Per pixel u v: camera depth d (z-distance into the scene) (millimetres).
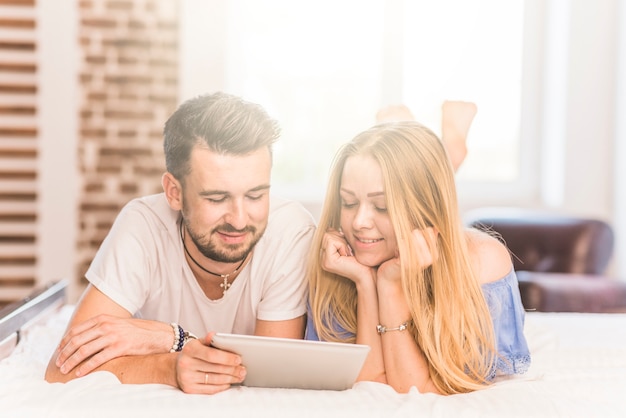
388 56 4793
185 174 1375
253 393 1288
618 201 4691
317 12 4836
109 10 4484
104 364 1372
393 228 1396
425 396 1319
